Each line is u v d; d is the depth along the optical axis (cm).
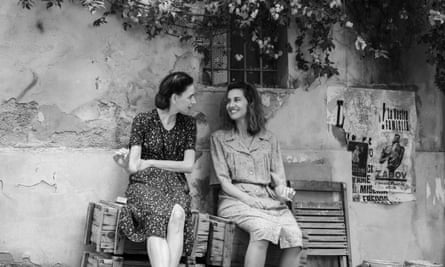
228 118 586
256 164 569
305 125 625
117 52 579
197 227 508
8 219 540
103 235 490
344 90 639
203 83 616
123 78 579
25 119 551
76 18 569
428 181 658
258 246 515
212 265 521
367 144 641
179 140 535
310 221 590
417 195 653
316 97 631
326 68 624
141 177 511
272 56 609
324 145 629
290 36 625
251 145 575
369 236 634
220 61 623
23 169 547
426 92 662
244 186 560
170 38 595
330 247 589
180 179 529
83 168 562
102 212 492
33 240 545
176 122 539
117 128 575
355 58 647
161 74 590
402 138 653
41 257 545
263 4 602
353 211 630
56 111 559
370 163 640
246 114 576
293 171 614
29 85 554
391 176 646
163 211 478
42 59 558
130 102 580
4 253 529
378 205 639
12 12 554
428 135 664
